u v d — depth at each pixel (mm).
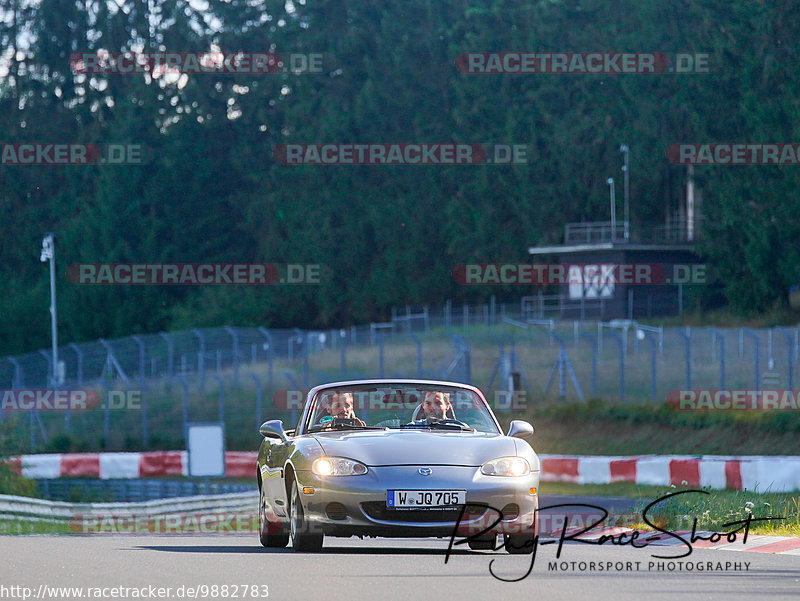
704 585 31188
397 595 28875
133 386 176750
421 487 38031
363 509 38062
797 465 99812
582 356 191375
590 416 147500
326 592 29422
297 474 39219
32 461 146250
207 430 98188
